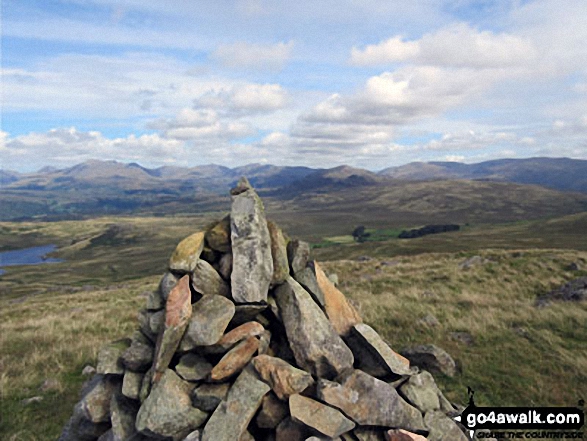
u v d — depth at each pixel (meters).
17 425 1.85
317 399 1.48
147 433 1.38
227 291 1.70
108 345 1.68
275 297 1.74
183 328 1.55
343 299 1.84
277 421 1.45
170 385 1.45
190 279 1.70
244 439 1.40
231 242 1.74
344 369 1.56
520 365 2.13
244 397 1.43
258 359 1.53
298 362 1.57
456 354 2.26
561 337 2.42
